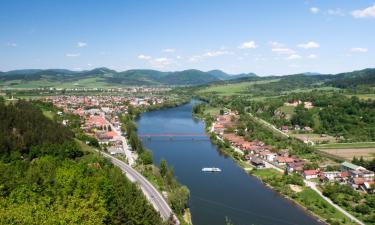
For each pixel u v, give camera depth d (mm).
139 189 170125
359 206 192250
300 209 197875
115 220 128750
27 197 136500
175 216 170125
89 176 169500
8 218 103375
